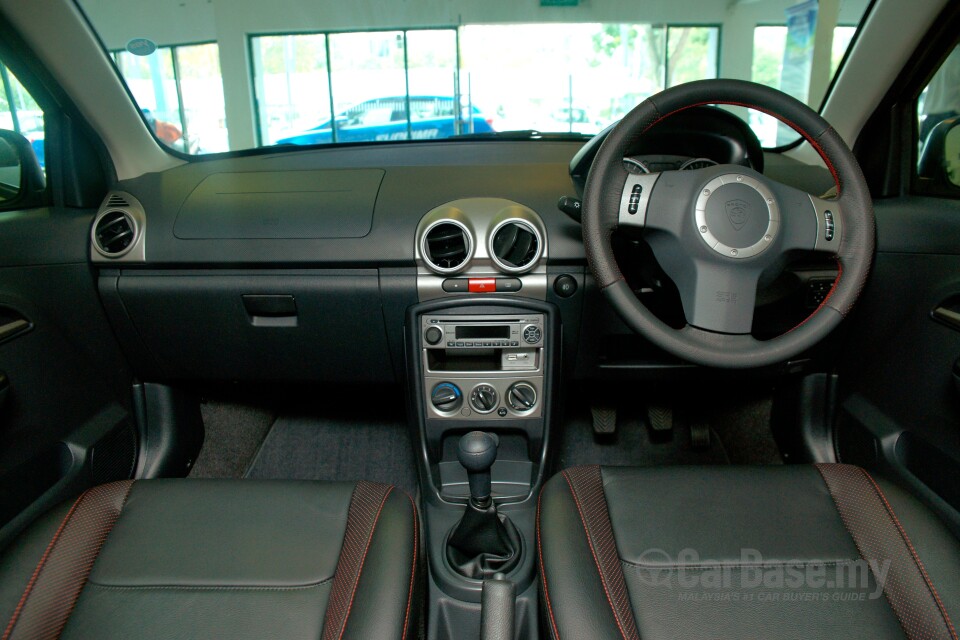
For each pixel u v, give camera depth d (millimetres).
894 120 1372
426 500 1382
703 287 948
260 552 849
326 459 1789
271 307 1370
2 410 1082
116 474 1437
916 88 1323
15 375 1136
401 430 1873
